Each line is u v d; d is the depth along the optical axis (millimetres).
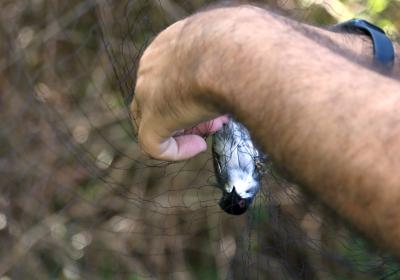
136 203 2068
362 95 627
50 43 2592
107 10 1905
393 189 584
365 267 1238
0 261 2660
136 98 808
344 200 609
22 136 2627
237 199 980
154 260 2410
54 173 2596
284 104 646
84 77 2521
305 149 628
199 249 2281
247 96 669
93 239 2551
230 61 688
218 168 984
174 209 2098
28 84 2604
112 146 2102
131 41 1492
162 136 815
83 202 2531
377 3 2018
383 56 815
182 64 736
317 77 649
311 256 1476
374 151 599
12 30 2615
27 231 2654
